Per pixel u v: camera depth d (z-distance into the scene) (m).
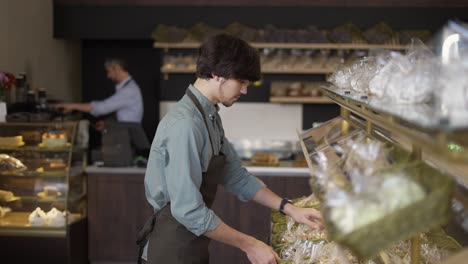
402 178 1.43
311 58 6.58
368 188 1.43
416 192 1.39
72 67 7.09
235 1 6.56
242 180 2.67
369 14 6.55
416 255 1.89
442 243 2.18
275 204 2.61
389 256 1.98
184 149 2.15
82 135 5.04
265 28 6.53
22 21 5.64
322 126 2.63
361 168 1.57
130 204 5.07
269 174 5.02
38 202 4.55
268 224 4.99
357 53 6.50
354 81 2.40
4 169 4.50
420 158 1.57
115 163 5.09
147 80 7.29
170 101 7.04
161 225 2.35
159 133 2.25
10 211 4.56
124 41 7.27
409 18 6.54
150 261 2.39
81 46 7.30
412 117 1.27
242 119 7.03
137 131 5.13
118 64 6.07
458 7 6.50
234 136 7.04
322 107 7.01
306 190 5.02
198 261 2.39
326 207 1.44
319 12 6.56
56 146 4.53
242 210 5.00
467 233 2.03
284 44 6.43
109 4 6.61
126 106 6.08
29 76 5.82
